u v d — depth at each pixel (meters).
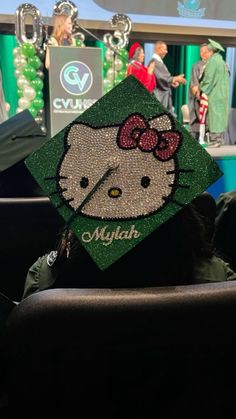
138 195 0.59
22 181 1.18
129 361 0.51
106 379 0.52
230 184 2.05
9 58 2.55
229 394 0.57
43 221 1.06
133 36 2.76
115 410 0.55
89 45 2.66
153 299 0.49
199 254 0.65
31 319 0.47
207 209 0.70
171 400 0.55
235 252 1.17
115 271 0.62
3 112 2.28
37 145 1.25
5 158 1.19
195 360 0.53
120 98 0.59
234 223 1.17
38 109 2.06
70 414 0.54
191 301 0.49
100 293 0.50
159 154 0.58
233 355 0.54
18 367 0.50
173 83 2.59
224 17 2.91
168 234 0.60
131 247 0.59
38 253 1.10
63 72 1.77
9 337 0.49
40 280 0.67
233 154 2.04
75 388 0.52
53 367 0.50
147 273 0.62
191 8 2.82
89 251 0.59
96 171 0.59
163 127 0.58
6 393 0.61
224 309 0.50
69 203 0.59
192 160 0.58
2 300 0.74
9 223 1.05
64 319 0.47
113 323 0.48
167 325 0.49
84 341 0.49
